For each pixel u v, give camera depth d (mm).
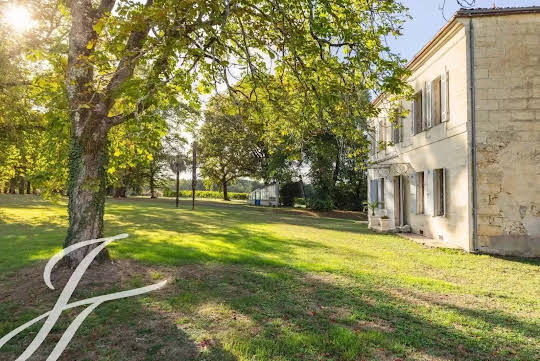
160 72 4922
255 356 3477
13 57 10789
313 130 7004
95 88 5449
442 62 11312
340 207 33719
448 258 8977
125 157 8070
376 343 3797
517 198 9688
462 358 3541
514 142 9734
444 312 4812
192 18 4391
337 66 5980
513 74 9781
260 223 17656
